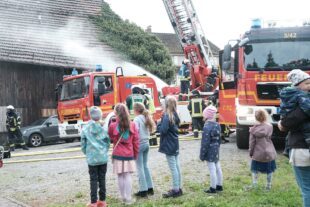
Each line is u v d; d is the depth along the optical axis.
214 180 7.79
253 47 12.45
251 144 7.86
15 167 12.31
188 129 19.81
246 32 12.60
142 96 14.25
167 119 7.64
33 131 21.00
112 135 7.46
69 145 19.92
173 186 7.75
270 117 12.20
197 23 20.47
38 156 14.96
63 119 17.98
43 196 8.45
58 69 25.11
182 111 19.52
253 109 12.32
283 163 10.79
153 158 12.33
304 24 12.40
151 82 18.72
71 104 17.62
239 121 12.51
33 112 23.98
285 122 5.36
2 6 25.98
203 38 20.77
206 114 7.84
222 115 14.78
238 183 8.62
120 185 7.46
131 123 7.46
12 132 18.20
